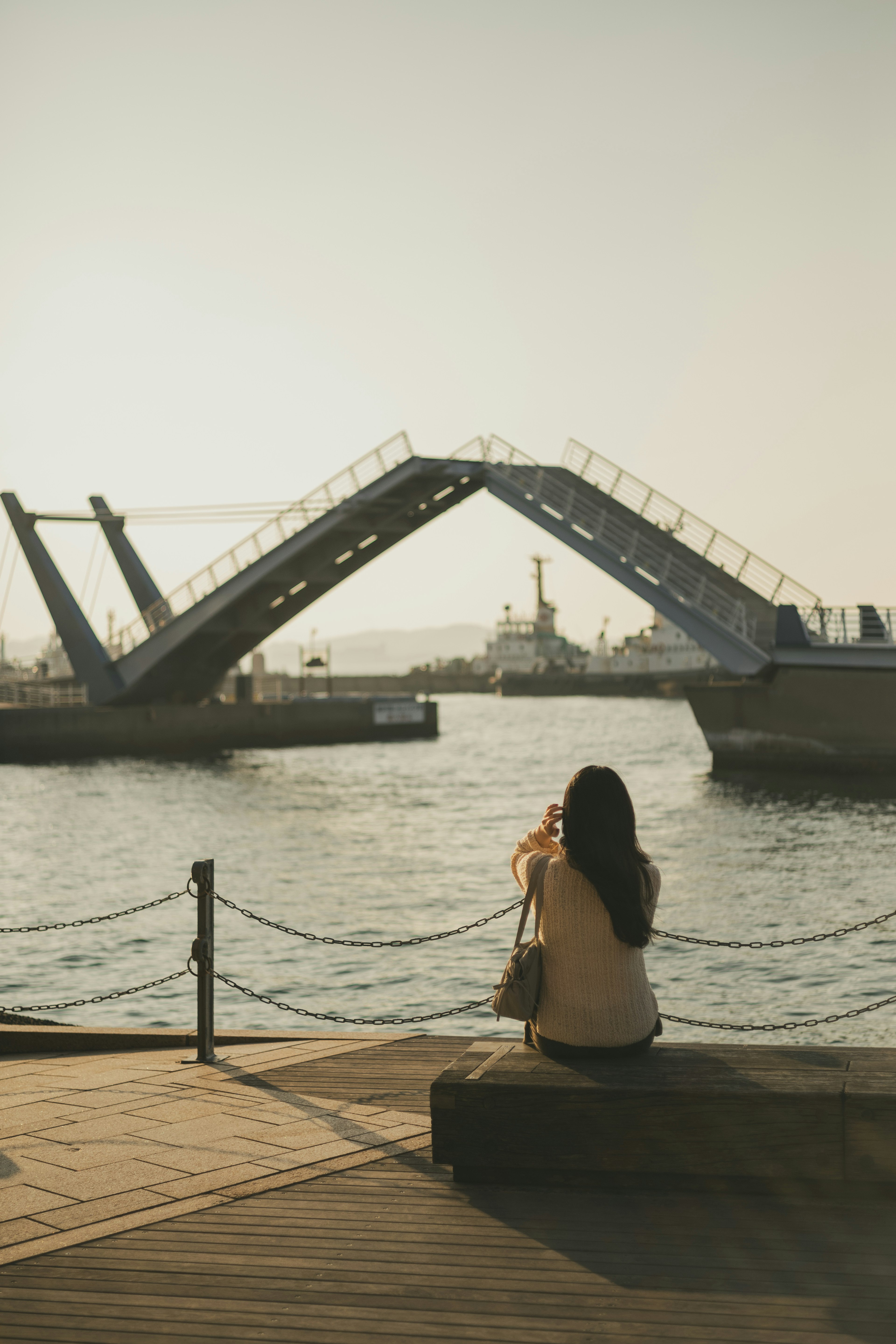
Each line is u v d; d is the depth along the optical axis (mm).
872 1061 4980
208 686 66375
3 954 18109
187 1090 6688
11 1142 5730
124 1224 4602
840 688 41719
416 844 31297
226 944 18594
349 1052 7523
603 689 170000
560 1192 4844
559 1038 5074
